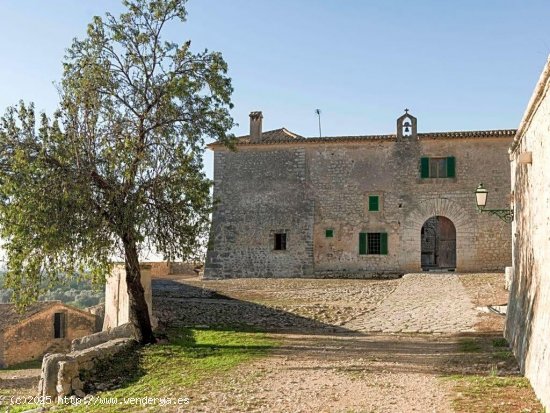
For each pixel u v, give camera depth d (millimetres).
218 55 14641
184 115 14445
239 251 30172
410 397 8492
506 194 27766
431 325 16266
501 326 15344
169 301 21172
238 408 8211
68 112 13516
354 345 13875
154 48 14141
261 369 11133
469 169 28266
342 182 29578
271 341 14664
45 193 12742
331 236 29469
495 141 28109
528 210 11359
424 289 22219
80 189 12891
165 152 14250
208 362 12070
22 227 12430
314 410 7957
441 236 30031
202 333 16016
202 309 19625
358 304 20062
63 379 10711
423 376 10039
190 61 14484
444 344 13539
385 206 29031
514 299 12852
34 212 12461
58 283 13625
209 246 14938
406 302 19906
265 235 30016
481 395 8359
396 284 23844
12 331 31391
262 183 30312
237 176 30609
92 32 13922
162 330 16344
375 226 29062
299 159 30047
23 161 12484
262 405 8336
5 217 12531
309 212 29719
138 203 13461
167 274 35406
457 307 18422
